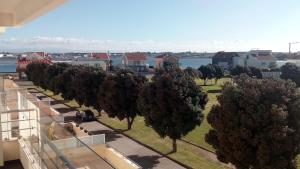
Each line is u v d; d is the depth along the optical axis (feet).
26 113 30.12
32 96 33.17
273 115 52.75
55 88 157.38
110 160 45.24
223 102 57.93
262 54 364.38
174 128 80.53
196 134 102.68
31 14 14.53
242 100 55.31
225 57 371.97
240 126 55.16
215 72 257.75
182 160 77.92
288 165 54.39
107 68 318.24
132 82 104.42
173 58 360.69
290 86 57.88
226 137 57.26
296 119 54.54
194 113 79.46
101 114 134.82
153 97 81.71
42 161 19.30
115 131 108.17
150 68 358.84
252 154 55.01
